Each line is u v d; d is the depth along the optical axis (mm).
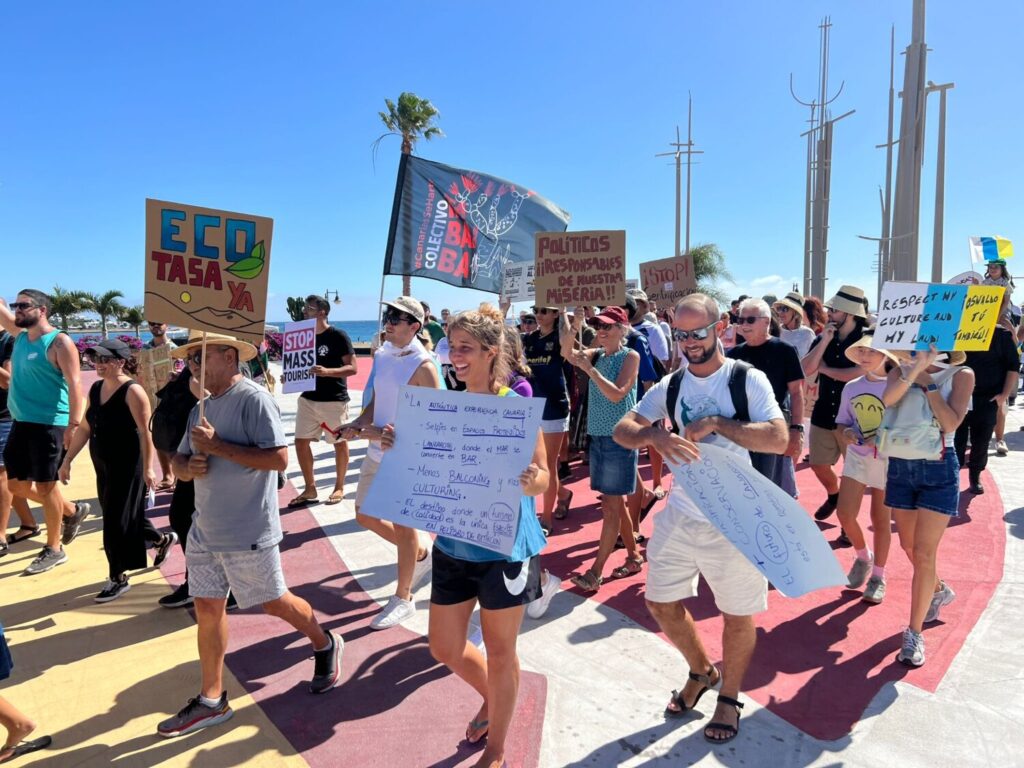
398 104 25906
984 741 2801
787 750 2777
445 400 2629
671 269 8906
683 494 2855
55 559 5137
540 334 5477
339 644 3389
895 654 3516
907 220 15562
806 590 2436
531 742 2869
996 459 7492
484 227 7352
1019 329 9422
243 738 2975
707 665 3047
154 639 3963
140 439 4449
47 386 4984
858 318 5191
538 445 2541
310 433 6395
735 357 4352
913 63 15266
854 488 4188
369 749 2875
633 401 4336
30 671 3613
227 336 3039
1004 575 4414
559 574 4754
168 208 2920
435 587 2594
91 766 2826
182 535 4234
